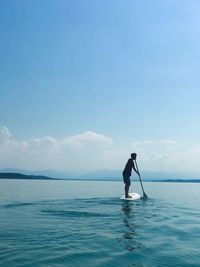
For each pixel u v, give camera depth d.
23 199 22.95
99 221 12.63
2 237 9.48
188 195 35.22
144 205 18.80
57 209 16.17
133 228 11.40
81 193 32.81
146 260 7.56
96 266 7.01
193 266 7.21
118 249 8.45
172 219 13.94
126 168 21.97
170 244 9.18
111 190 42.28
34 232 10.24
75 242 9.05
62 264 7.05
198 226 12.38
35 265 6.90
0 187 43.81
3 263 6.99
